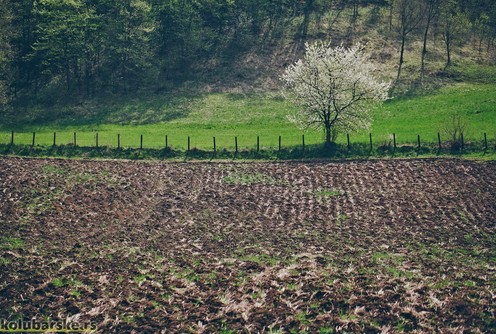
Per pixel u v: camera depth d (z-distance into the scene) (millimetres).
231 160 55344
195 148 57188
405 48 89750
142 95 81062
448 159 52438
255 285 32219
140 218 42344
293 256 35906
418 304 30000
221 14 94312
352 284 32188
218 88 81938
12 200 44562
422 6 88500
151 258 35781
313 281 32500
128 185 48719
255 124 68812
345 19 98812
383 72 82312
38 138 62406
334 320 28672
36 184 48094
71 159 55656
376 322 28562
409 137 57719
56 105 78188
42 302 30297
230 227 40750
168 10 87250
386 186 47375
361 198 45312
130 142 60250
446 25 85500
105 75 85500
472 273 33406
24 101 79625
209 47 92062
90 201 45125
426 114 67438
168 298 30938
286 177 50281
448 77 80688
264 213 43125
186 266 34688
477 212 42000
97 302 30406
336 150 55875
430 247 36938
